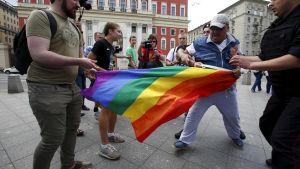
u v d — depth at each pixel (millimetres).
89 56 3299
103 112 2990
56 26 1926
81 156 3082
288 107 1969
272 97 2426
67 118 2371
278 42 2035
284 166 1835
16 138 3758
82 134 3887
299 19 1918
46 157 2045
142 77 2748
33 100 1933
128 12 48875
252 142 3674
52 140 2000
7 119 4945
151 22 50906
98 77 2748
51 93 1959
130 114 2533
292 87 2004
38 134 3953
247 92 10617
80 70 4906
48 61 1792
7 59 44656
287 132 1858
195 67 2854
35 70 1941
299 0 1963
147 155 3145
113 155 2982
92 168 2768
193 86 2754
